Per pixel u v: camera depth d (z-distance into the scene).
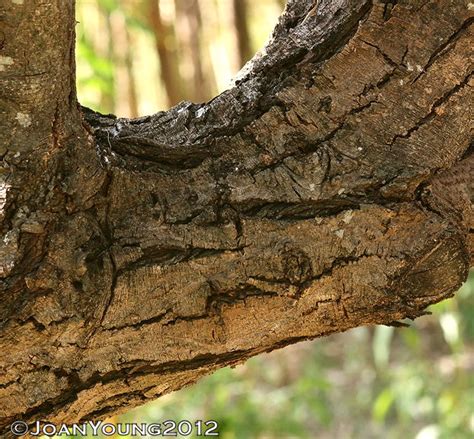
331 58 1.48
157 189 1.46
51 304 1.43
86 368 1.48
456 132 1.49
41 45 1.35
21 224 1.40
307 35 1.51
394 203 1.48
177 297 1.47
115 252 1.45
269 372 4.76
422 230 1.48
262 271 1.48
